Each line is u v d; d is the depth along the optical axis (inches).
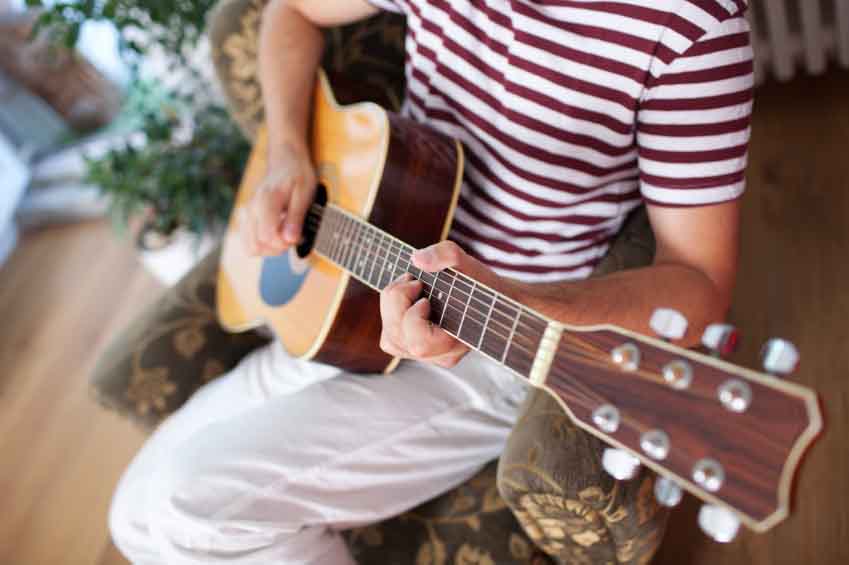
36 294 98.5
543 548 39.0
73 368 86.5
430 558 41.3
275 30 49.1
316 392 41.4
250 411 41.9
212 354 52.7
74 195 107.7
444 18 39.3
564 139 36.0
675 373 22.2
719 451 21.5
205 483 38.4
